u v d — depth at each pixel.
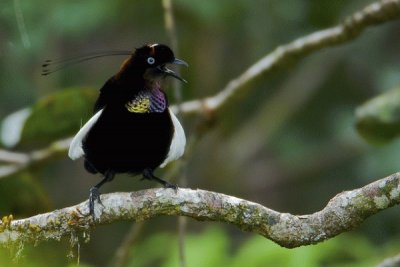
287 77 16.05
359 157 15.41
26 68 13.96
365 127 10.12
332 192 15.91
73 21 13.20
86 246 15.20
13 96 13.77
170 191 6.84
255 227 6.81
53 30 13.38
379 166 14.24
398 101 9.99
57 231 6.88
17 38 13.05
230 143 15.76
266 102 16.17
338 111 15.52
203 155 16.12
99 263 15.23
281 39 13.98
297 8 13.58
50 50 14.15
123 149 7.57
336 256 11.32
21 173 10.14
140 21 14.30
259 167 16.81
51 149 10.75
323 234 6.77
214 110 11.12
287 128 15.66
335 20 13.25
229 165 15.70
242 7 13.48
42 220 6.88
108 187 15.81
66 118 10.03
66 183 15.87
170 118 7.61
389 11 10.12
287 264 9.60
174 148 7.74
